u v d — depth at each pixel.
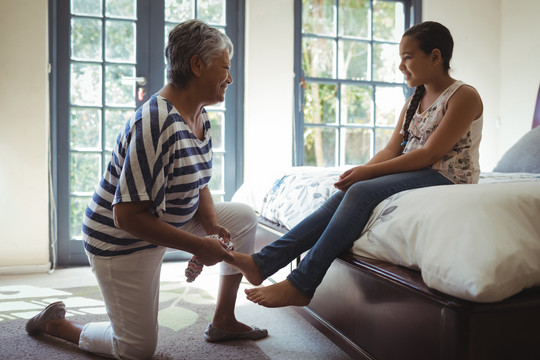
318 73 3.40
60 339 1.70
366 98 3.51
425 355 1.00
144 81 3.07
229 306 1.69
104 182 1.33
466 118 1.41
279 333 1.81
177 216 1.39
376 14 3.52
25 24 2.78
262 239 2.19
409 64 1.51
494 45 3.67
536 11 3.38
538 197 1.11
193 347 1.64
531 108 3.42
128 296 1.40
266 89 3.21
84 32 3.00
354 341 1.29
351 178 1.46
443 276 0.97
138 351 1.43
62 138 2.97
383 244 1.23
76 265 3.00
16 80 2.77
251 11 3.16
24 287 2.46
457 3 3.60
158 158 1.21
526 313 0.94
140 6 3.07
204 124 1.48
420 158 1.41
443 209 1.09
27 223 2.81
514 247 0.97
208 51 1.29
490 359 0.92
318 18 3.39
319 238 1.41
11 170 2.78
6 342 1.66
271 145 3.23
